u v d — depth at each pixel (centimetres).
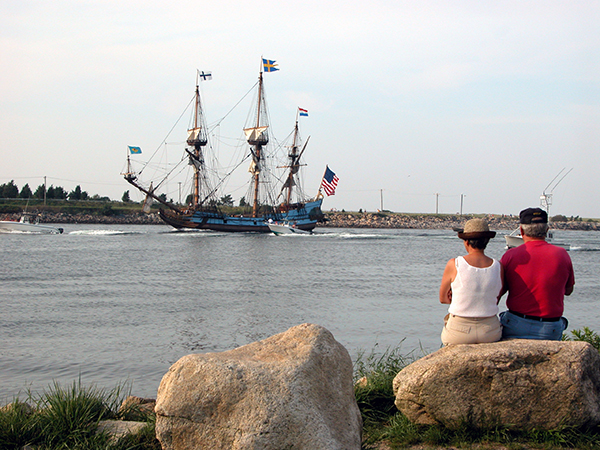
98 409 783
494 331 683
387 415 795
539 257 691
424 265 5925
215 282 4131
